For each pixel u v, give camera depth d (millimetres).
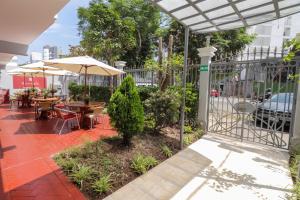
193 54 13141
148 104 5781
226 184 3473
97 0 13883
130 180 3459
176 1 3734
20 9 3270
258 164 4270
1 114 9008
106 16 12055
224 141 5758
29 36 5031
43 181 3250
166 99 5625
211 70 6406
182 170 3953
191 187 3367
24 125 6918
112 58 12445
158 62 7840
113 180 3336
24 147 4750
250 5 3824
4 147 4734
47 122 7445
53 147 4777
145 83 9047
